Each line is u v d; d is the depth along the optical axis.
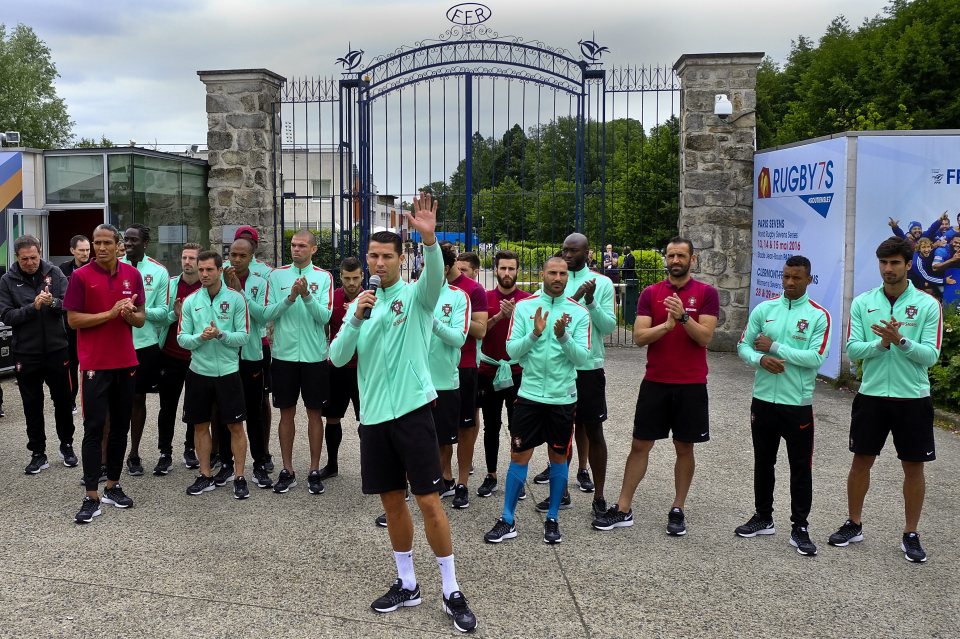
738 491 5.49
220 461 6.05
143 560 4.19
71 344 6.95
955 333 7.73
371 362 3.56
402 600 3.66
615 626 3.48
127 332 5.06
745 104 11.12
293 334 5.37
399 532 3.64
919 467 4.24
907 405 4.25
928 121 21.09
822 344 4.32
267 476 5.62
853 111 23.28
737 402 8.31
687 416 4.60
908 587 3.91
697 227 11.32
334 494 5.41
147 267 5.88
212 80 11.67
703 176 11.25
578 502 5.30
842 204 9.06
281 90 12.27
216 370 5.24
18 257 5.85
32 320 5.70
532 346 4.51
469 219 10.87
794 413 4.37
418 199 3.51
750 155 11.19
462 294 4.83
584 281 5.16
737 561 4.24
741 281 11.34
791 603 3.72
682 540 4.56
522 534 4.66
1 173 10.55
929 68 21.47
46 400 8.40
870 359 4.40
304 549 4.38
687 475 4.70
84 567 4.09
